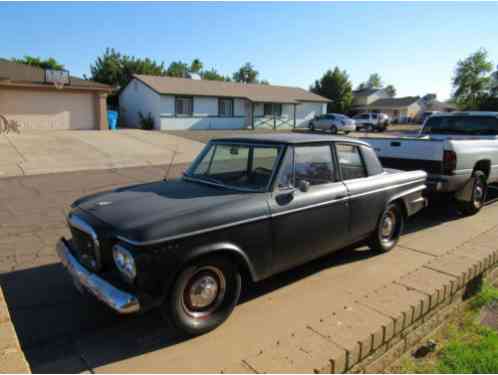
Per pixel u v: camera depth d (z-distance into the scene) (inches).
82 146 625.0
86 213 126.4
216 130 1177.4
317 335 110.7
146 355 110.2
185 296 114.5
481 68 2313.0
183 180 163.8
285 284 157.2
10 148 560.4
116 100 1471.5
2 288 150.9
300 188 140.0
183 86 1224.8
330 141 160.6
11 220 241.9
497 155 274.8
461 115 327.6
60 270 168.1
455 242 208.8
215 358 108.3
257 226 126.6
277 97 1379.2
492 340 131.0
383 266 175.2
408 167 252.2
